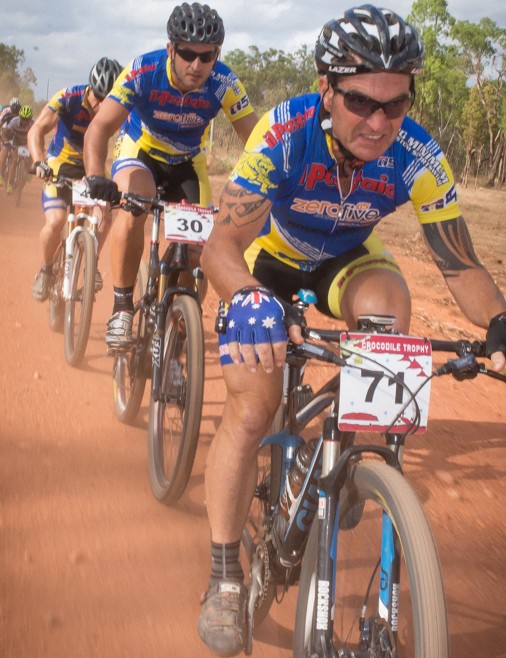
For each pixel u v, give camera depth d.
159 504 3.34
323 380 5.27
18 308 6.44
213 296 7.36
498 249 14.02
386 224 15.46
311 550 2.07
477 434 4.59
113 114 4.05
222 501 2.28
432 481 3.86
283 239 2.60
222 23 3.90
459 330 6.79
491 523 3.44
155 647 2.39
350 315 2.50
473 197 32.50
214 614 2.24
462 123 58.94
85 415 4.29
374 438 4.38
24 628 2.41
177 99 4.09
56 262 5.96
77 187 4.92
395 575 1.83
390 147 2.34
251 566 2.35
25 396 4.47
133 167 4.14
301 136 2.25
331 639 1.92
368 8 2.01
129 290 4.06
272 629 2.56
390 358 1.88
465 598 2.81
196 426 3.11
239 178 2.25
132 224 3.90
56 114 5.74
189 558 2.92
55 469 3.57
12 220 11.34
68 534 3.00
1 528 2.99
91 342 5.68
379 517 2.01
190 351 3.17
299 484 2.19
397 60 1.96
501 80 59.22
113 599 2.61
